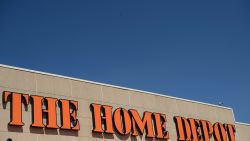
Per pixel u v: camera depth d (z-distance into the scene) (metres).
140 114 36.91
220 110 44.53
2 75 30.03
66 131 31.42
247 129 46.31
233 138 43.53
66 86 33.16
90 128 32.94
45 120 30.67
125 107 36.06
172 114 39.50
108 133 33.72
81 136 32.12
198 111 42.09
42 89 31.64
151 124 36.84
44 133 30.16
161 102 39.19
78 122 32.28
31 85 31.17
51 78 32.53
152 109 38.03
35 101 30.47
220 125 42.97
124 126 34.91
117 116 34.78
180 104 40.78
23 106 29.97
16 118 29.05
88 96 34.09
